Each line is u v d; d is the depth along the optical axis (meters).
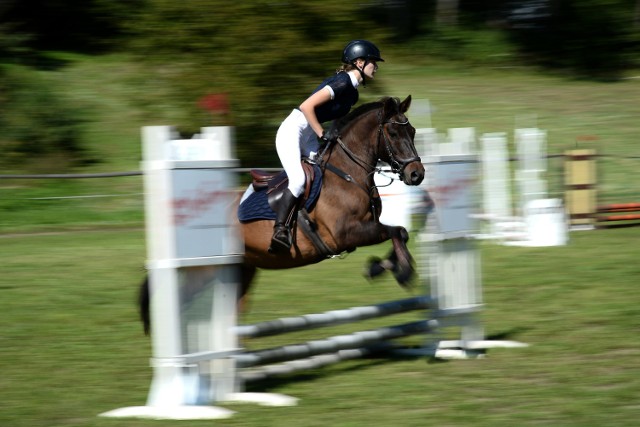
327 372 8.49
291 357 7.71
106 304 11.72
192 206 6.79
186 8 25.44
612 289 11.85
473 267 9.18
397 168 8.16
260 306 11.71
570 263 14.09
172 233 6.66
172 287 6.69
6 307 11.47
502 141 17.72
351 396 7.36
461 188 9.03
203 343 7.07
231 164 7.10
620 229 18.72
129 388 7.79
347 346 8.22
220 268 7.13
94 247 17.12
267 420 6.58
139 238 18.69
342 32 26.14
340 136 8.32
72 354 9.12
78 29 42.16
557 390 7.25
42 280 13.40
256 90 25.58
